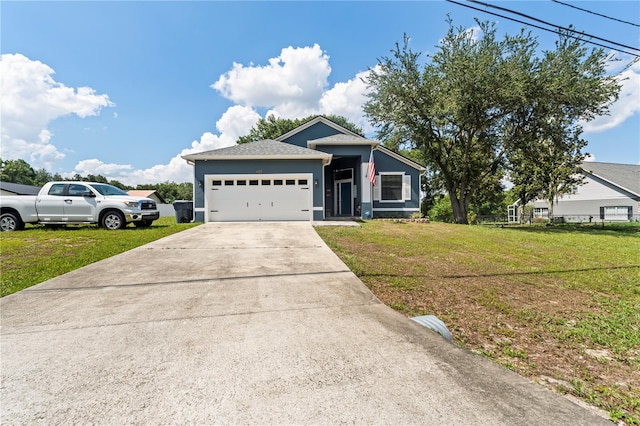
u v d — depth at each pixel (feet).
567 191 70.23
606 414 6.41
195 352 7.96
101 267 16.98
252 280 14.80
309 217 43.65
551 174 68.28
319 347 8.29
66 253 20.48
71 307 11.12
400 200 55.36
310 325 9.78
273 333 9.14
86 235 28.22
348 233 31.73
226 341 8.59
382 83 52.85
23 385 6.48
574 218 84.17
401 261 20.25
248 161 43.19
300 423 5.38
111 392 6.25
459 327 10.91
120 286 13.66
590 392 7.27
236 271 16.39
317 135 56.80
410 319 10.50
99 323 9.78
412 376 6.95
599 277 18.06
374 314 10.85
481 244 28.94
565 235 40.47
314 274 16.01
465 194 59.11
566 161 65.72
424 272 17.72
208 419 5.47
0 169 153.69
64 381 6.63
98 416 5.55
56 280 14.48
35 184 166.40
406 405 5.90
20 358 7.59
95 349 8.09
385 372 7.10
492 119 49.49
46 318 10.13
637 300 14.19
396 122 54.24
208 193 42.80
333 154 50.26
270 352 7.98
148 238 26.84
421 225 44.83
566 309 12.96
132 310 10.89
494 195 96.89
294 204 43.55
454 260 21.31
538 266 20.49
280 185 43.42
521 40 45.32
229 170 43.06
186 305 11.43
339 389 6.40
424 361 7.64
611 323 11.53
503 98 44.45
